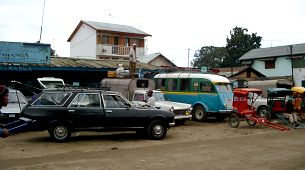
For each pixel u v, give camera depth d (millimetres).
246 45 59906
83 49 47938
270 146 11977
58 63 23531
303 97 19047
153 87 20594
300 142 12852
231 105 19781
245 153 10711
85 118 12648
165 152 10836
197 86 20281
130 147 11773
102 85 21219
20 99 16328
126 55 46719
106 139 13438
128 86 19516
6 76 24016
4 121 14688
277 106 18500
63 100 12602
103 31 45562
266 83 24203
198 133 15344
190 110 18359
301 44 42219
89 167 8766
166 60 47938
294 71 32781
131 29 48844
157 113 13531
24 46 21656
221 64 61969
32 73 24641
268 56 41938
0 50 20953
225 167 8875
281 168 8820
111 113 12914
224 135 14781
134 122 13203
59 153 10633
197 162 9422
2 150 11086
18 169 8570
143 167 8812
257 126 17891
